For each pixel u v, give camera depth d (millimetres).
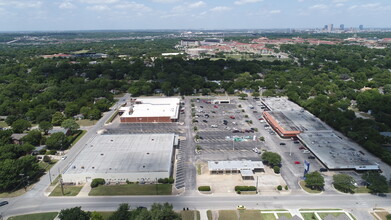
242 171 113562
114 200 97875
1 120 186625
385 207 93375
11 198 99188
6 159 108625
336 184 104000
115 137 144500
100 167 113125
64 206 94688
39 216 89500
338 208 93188
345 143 139500
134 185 107250
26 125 157250
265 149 139750
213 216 89375
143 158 120812
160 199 98562
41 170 119125
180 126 174125
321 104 191875
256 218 88312
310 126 161500
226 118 188750
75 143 147875
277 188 103938
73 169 111500
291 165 123188
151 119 181500
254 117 190500
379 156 128375
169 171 111562
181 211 91688
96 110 187000
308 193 101938
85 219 78000
